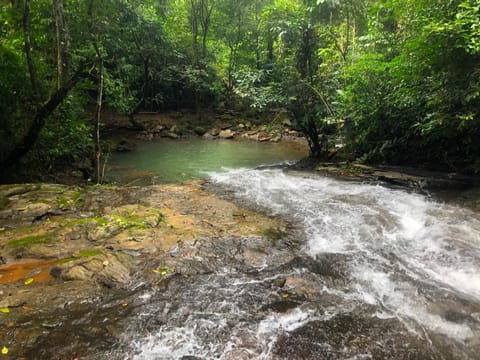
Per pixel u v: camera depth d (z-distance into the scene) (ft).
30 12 23.57
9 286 11.03
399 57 24.14
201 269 12.78
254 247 14.55
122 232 15.20
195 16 64.64
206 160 38.29
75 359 8.23
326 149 36.60
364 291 11.56
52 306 10.17
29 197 19.19
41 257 12.97
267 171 31.07
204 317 10.05
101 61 25.93
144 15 47.50
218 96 70.64
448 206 19.12
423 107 24.79
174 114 64.90
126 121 56.29
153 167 34.60
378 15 33.91
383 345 9.03
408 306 10.71
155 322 9.75
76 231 15.05
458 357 8.63
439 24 18.45
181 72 60.59
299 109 33.96
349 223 17.48
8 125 21.85
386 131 29.12
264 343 9.04
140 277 12.06
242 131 58.80
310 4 38.19
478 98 19.57
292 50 33.65
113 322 9.66
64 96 21.94
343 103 31.22
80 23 25.35
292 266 13.24
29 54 21.50
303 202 21.17
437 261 13.57
